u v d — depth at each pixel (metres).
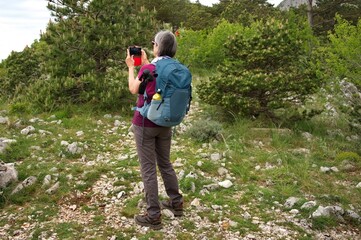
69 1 9.73
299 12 29.22
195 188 5.37
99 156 6.57
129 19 10.04
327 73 10.13
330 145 7.40
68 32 9.49
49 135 7.51
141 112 4.16
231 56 9.12
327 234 4.49
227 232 4.37
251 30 15.12
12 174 5.44
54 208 4.84
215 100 8.36
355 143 7.30
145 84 4.08
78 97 9.67
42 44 13.01
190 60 15.77
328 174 6.14
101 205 4.91
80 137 7.50
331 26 30.39
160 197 5.03
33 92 9.73
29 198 5.07
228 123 8.38
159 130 4.25
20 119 8.38
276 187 5.57
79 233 4.27
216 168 6.09
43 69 10.12
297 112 8.34
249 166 6.28
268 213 4.84
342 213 4.86
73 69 9.57
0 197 5.02
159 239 4.16
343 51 9.74
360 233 4.58
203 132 7.46
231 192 5.34
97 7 9.65
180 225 4.45
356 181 5.93
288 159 6.49
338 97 9.75
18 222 4.54
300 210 4.92
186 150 6.86
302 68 8.99
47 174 5.65
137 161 6.26
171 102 4.00
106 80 9.53
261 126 8.18
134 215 4.61
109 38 9.59
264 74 7.98
